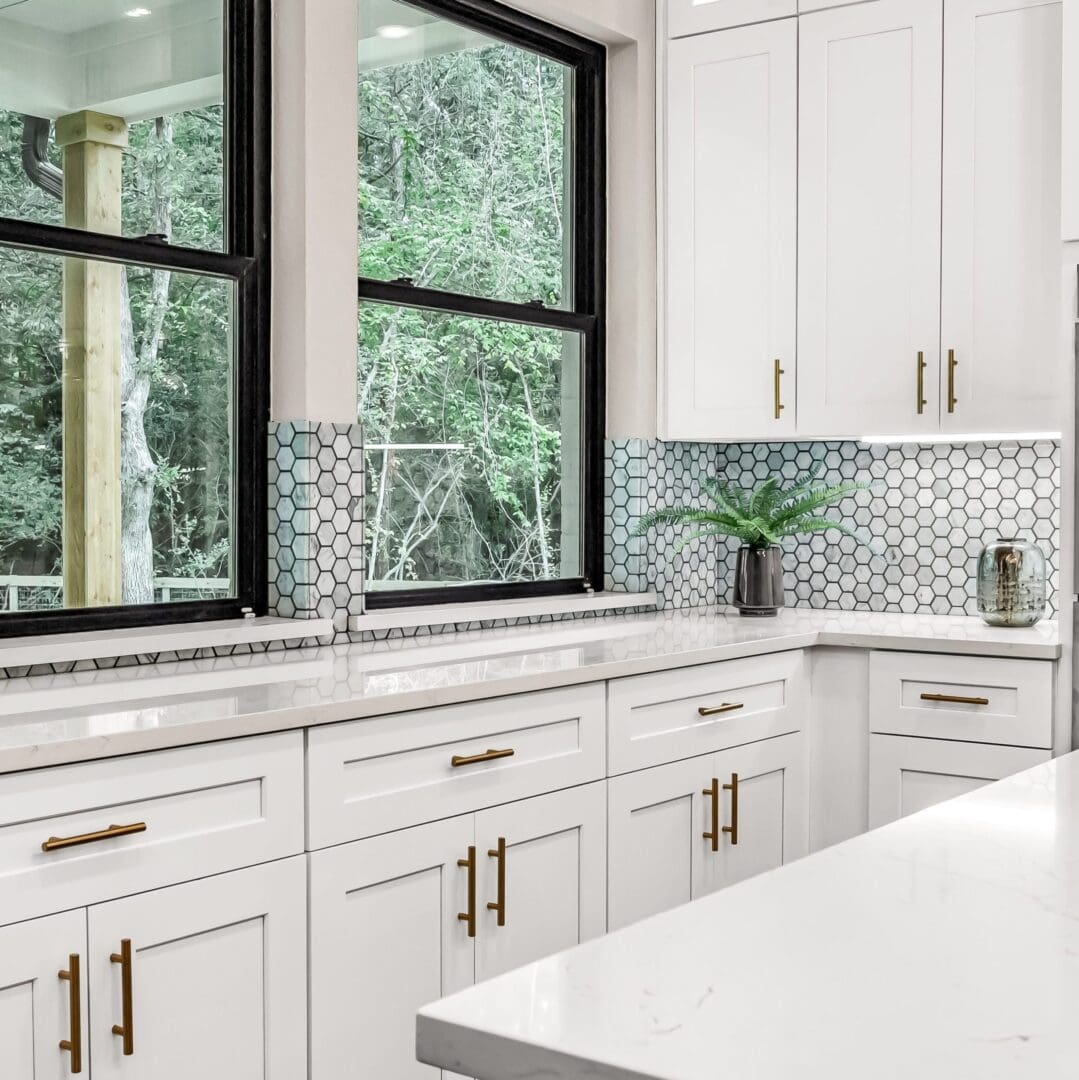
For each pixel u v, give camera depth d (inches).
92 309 102.2
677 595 153.9
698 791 115.0
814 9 137.2
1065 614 118.2
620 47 147.4
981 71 128.3
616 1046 27.8
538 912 99.1
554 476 145.3
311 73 110.9
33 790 67.5
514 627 131.6
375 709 84.7
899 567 150.4
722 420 144.6
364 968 85.5
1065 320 120.4
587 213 148.1
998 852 43.1
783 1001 30.2
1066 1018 29.2
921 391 132.0
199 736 74.7
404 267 127.0
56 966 68.6
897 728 125.0
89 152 102.1
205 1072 76.2
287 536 112.3
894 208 133.3
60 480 100.4
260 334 112.7
